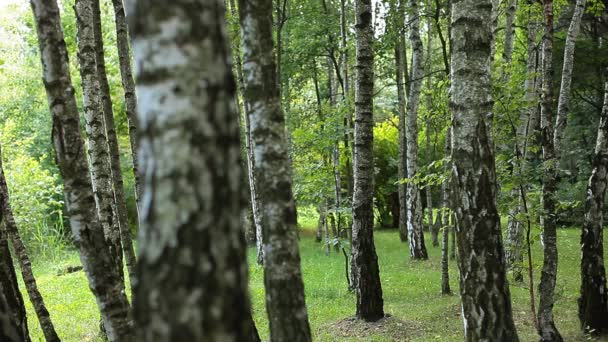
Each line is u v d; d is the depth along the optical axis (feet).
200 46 5.92
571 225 62.08
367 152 27.50
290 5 51.96
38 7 10.82
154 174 5.83
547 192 20.63
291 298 11.55
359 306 27.86
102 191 22.97
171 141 5.78
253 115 11.96
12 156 61.82
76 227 11.29
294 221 11.89
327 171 38.60
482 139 14.58
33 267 55.83
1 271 12.79
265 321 29.40
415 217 51.80
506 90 22.66
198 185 5.82
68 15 75.20
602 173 22.63
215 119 5.99
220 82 6.08
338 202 45.27
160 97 5.81
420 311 29.63
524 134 33.68
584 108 62.85
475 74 14.62
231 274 5.97
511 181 21.67
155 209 5.80
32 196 59.21
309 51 53.78
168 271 5.72
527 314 27.45
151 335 5.72
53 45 10.92
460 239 14.85
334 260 52.90
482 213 14.49
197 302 5.70
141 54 5.90
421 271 45.09
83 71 20.54
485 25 14.65
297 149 43.39
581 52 51.80
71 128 11.15
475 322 14.53
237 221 6.17
